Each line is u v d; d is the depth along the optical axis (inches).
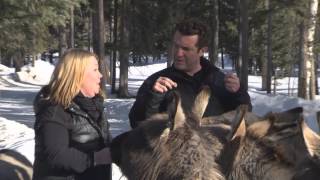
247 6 1019.3
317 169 74.6
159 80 106.5
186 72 126.0
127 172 87.2
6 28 908.0
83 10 1782.7
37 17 903.7
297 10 1067.9
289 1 1064.8
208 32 128.0
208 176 74.4
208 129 80.6
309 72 1111.0
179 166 75.2
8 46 1005.8
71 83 124.8
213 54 1304.1
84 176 124.6
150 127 82.6
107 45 1402.6
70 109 124.4
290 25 1405.0
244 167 75.4
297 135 76.1
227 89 122.4
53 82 126.3
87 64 126.6
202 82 124.6
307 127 78.2
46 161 120.6
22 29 951.0
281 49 1483.8
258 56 1787.6
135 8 1387.8
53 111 123.0
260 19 1106.1
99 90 131.6
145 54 1443.2
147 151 80.5
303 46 1099.9
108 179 129.5
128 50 1368.1
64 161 118.3
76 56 126.5
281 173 75.1
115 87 1512.1
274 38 1477.6
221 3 1566.2
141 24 1401.3
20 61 1963.6
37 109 126.2
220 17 1574.8
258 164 75.2
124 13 1380.4
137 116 117.0
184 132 77.5
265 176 74.8
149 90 110.2
